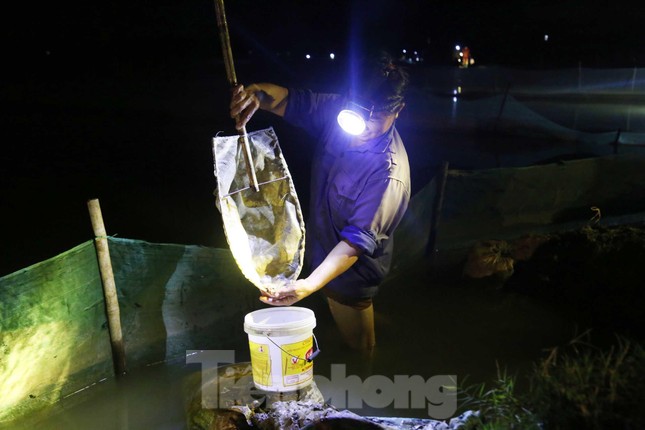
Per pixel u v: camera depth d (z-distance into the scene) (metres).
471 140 14.88
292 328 3.61
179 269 4.55
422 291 5.63
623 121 17.97
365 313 4.42
